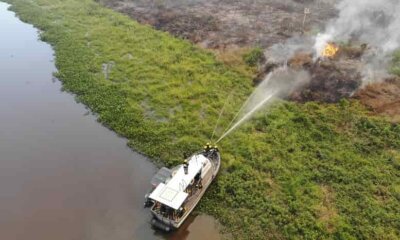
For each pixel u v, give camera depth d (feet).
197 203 69.82
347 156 79.66
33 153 84.17
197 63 113.39
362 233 64.80
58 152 84.23
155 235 66.33
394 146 82.53
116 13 147.54
